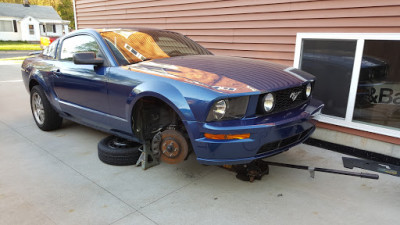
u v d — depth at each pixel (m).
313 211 2.32
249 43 4.38
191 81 2.32
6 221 2.15
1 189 2.59
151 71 2.61
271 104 2.25
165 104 2.61
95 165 3.10
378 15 3.11
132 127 2.76
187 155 2.47
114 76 2.78
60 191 2.58
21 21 41.38
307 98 2.73
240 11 4.38
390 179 2.84
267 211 2.31
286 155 3.42
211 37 4.89
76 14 8.26
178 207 2.36
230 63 2.80
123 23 6.71
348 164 3.12
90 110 3.17
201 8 4.95
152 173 2.93
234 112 2.18
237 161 2.23
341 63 3.48
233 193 2.57
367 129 3.26
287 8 3.83
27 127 4.35
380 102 3.26
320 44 3.62
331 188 2.67
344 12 3.34
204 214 2.27
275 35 4.04
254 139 2.16
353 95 3.38
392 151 3.15
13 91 7.05
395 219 2.22
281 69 2.74
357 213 2.29
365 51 3.27
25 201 2.41
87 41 3.28
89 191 2.58
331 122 3.52
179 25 5.38
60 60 3.64
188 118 2.21
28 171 2.94
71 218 2.20
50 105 3.91
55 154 3.37
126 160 3.05
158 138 2.53
